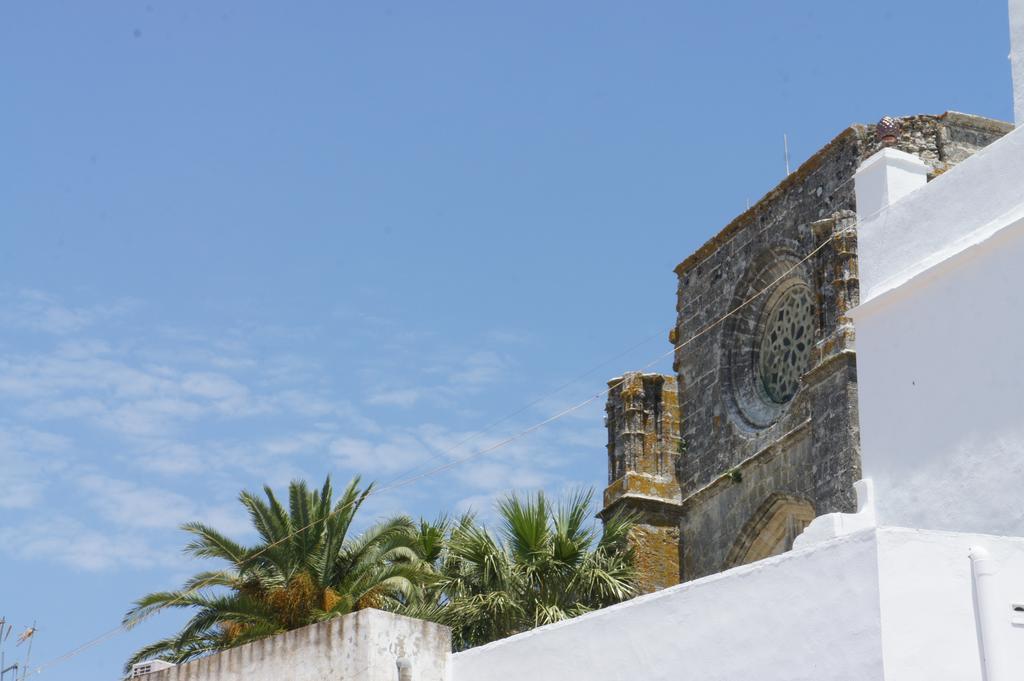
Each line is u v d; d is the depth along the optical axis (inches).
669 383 1744.6
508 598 1454.2
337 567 1560.0
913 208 941.8
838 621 694.5
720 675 737.6
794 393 1603.1
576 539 1529.3
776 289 1653.5
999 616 673.0
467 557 1504.7
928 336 903.7
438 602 1505.9
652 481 1689.2
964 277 887.1
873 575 685.3
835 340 1414.9
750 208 1674.5
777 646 717.3
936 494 874.8
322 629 853.2
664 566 1659.7
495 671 830.5
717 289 1726.1
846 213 1472.7
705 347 1723.7
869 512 906.1
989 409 853.8
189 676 905.5
